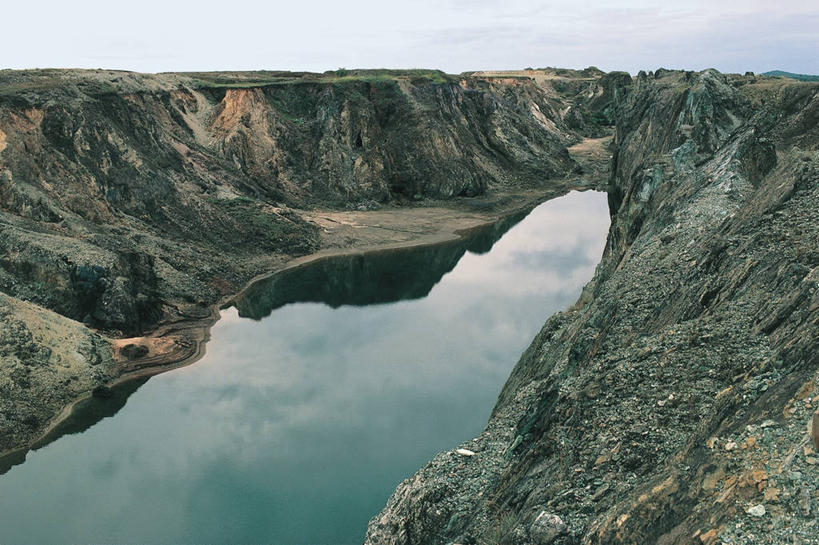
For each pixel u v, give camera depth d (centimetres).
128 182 7150
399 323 5484
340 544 2536
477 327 5303
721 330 1568
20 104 6688
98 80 8419
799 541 818
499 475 1966
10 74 7675
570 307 3728
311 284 6819
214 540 2595
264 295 6425
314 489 2961
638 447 1322
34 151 6438
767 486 920
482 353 4697
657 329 1992
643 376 1574
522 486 1562
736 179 3388
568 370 2247
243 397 4025
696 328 1641
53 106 6875
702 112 7738
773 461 955
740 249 1939
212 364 4609
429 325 5397
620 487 1234
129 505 2870
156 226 7088
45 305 4800
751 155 3712
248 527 2659
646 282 2414
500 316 5572
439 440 3384
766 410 1065
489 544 1444
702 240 2492
